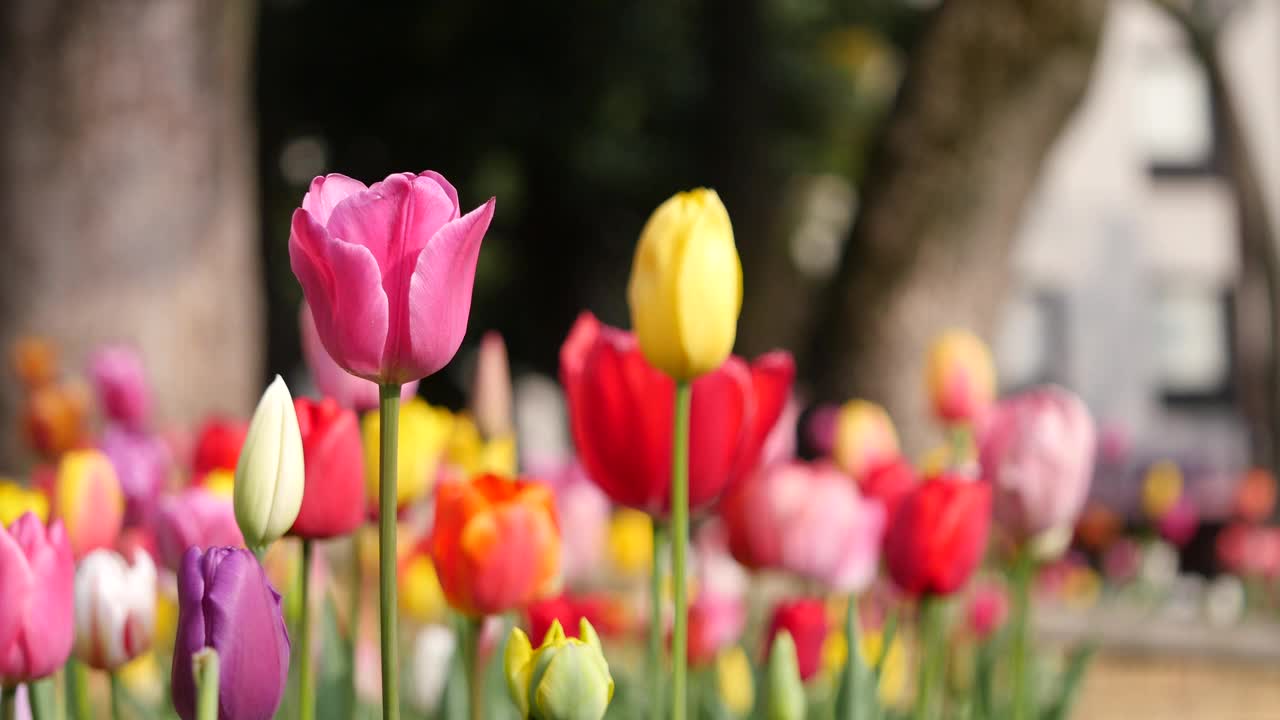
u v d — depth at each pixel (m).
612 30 16.16
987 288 9.44
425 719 2.53
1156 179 24.56
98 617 1.62
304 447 1.63
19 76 7.18
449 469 2.65
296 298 16.34
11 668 1.30
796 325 15.27
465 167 16.53
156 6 7.27
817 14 18.31
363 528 2.09
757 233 14.35
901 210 9.37
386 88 16.53
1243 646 6.98
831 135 18.80
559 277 16.81
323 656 2.13
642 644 3.43
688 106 16.48
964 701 2.77
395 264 1.27
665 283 1.51
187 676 1.19
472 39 16.23
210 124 7.54
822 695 2.79
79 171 7.19
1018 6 9.00
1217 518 10.96
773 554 2.18
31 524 1.32
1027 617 2.28
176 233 7.35
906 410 9.37
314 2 16.22
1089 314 24.53
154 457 2.41
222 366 7.57
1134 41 24.33
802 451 9.20
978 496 1.99
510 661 1.34
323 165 16.94
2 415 7.09
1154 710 5.80
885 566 2.07
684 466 1.56
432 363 1.27
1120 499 12.09
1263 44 22.30
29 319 7.13
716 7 14.60
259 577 1.20
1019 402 2.25
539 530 1.64
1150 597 9.09
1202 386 24.53
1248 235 13.37
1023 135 9.26
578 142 16.33
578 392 1.75
